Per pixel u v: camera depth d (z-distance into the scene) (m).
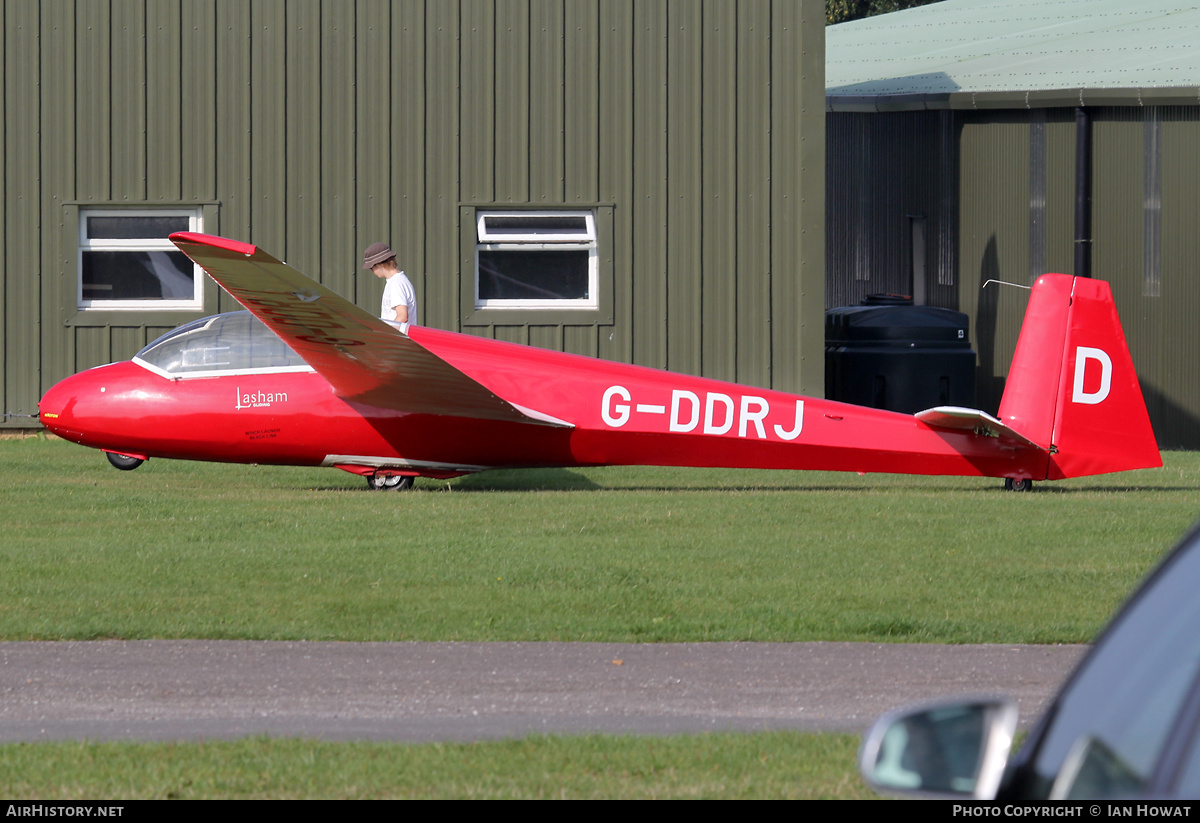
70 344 62.34
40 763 18.62
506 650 25.78
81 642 26.08
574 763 18.78
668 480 51.78
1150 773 8.06
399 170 63.12
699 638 26.67
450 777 18.17
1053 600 29.88
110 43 61.81
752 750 19.36
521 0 63.12
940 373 69.12
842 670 24.53
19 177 61.88
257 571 32.12
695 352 64.50
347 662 24.86
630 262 64.25
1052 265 73.00
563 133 63.66
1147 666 8.34
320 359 44.34
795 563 33.72
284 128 62.59
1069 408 47.22
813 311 64.56
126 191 62.25
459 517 40.53
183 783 17.84
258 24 62.25
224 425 46.34
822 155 64.25
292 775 18.19
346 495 45.81
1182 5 98.19
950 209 79.06
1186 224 68.88
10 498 43.50
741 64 63.94
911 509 42.78
